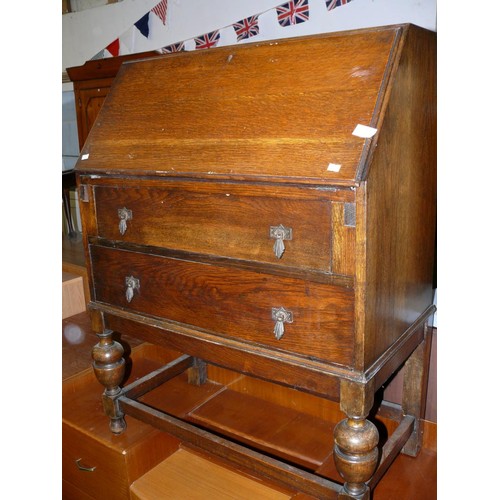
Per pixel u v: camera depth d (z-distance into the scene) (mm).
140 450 1655
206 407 2008
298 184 1094
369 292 1095
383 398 1837
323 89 1164
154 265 1437
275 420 1916
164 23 2279
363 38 1181
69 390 1965
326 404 1887
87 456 1741
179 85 1434
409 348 1382
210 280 1317
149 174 1333
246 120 1241
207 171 1224
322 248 1102
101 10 2537
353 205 1037
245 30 2006
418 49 1203
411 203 1271
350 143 1059
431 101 1311
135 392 1772
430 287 1520
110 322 1623
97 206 1533
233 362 1330
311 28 1827
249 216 1196
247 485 1620
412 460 1668
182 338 1429
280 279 1185
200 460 1746
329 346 1150
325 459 1681
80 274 2582
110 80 2104
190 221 1313
